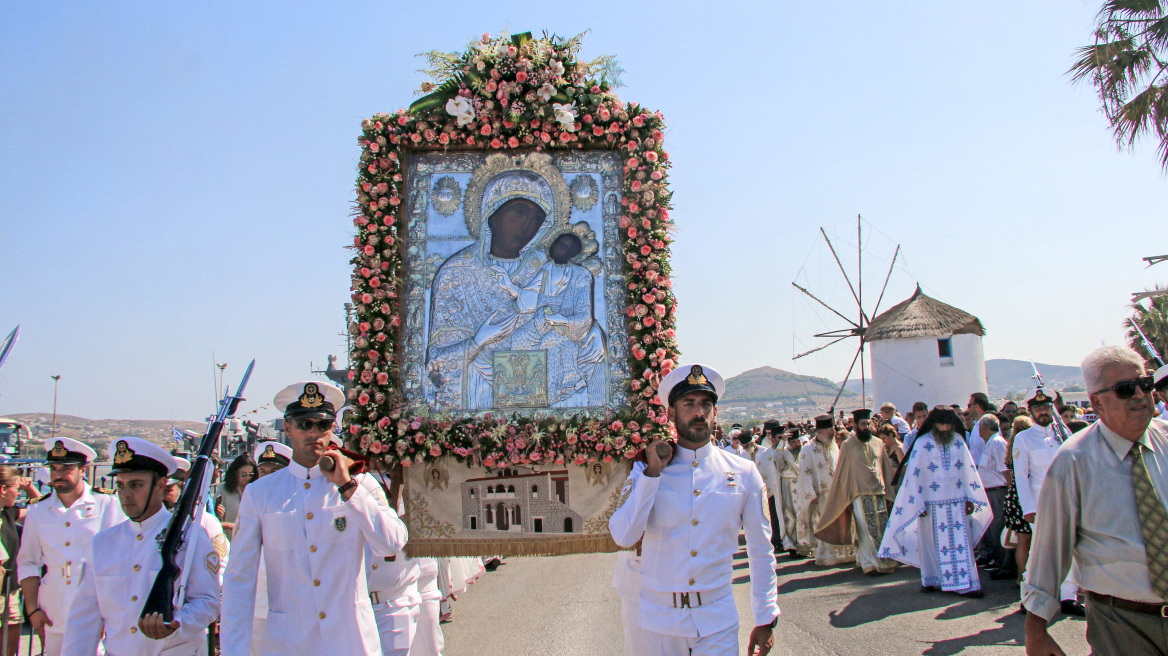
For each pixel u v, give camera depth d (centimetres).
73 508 666
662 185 679
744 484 484
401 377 657
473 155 698
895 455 1287
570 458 628
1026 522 896
